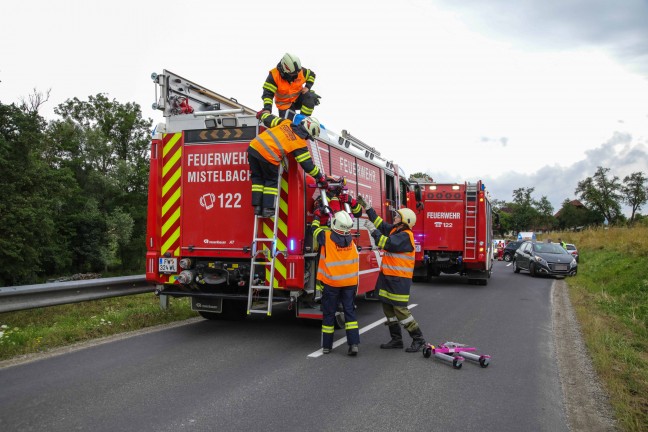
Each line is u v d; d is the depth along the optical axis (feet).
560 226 290.97
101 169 170.71
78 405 13.80
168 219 24.38
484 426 13.41
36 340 20.88
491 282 58.59
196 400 14.56
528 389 16.89
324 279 20.89
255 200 21.58
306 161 21.44
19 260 85.20
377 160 34.09
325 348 20.95
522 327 28.78
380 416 13.84
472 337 25.44
